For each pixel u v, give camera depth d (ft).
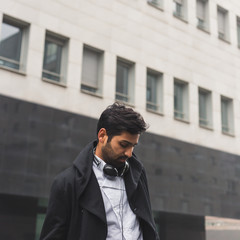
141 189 7.06
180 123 52.60
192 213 49.80
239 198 55.98
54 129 39.81
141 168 7.20
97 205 6.37
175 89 54.65
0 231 35.40
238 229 54.54
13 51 40.55
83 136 41.75
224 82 60.34
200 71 57.16
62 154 39.65
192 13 58.49
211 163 54.29
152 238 6.87
